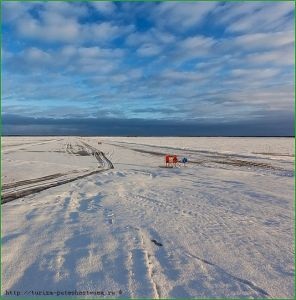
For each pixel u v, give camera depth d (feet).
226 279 15.83
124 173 58.70
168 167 71.10
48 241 20.54
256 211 29.40
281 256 18.80
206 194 37.70
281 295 14.38
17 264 16.98
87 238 21.29
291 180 50.52
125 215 27.53
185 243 20.68
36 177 53.57
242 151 132.05
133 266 17.01
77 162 81.82
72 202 32.83
